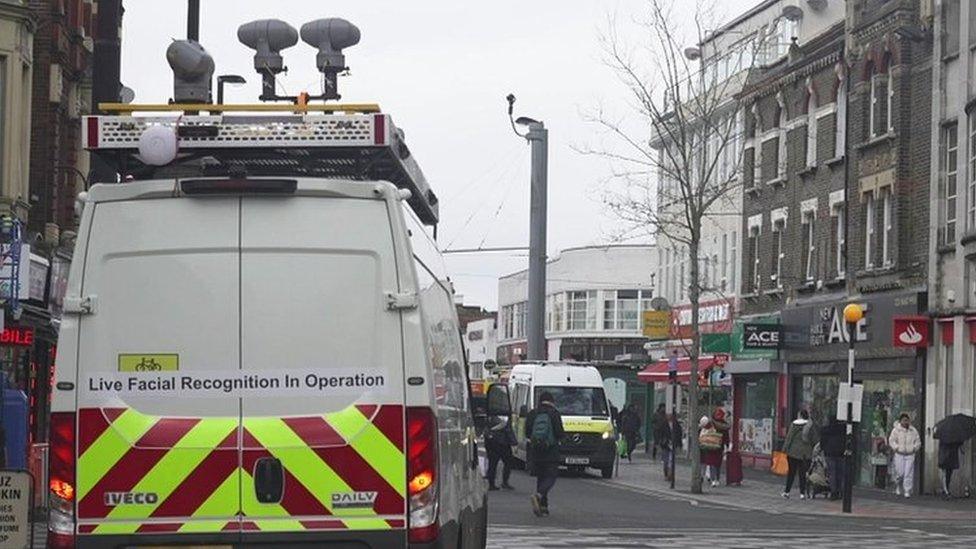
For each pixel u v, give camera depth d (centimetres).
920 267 4569
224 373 1115
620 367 7794
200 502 1110
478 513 1608
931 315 4388
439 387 1185
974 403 4184
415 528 1112
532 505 3153
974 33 4281
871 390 4803
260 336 1116
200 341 1116
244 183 1116
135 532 1110
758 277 6219
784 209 5884
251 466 1110
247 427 1112
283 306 1117
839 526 3008
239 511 1110
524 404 5125
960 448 4178
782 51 6328
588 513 3192
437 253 1348
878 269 4812
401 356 1118
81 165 4178
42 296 3453
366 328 1118
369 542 1112
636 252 10912
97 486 1112
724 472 5641
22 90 3425
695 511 3412
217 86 3061
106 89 1853
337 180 1120
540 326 5503
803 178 5678
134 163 1241
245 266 1118
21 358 3591
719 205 6675
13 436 2400
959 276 4269
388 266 1120
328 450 1112
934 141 4466
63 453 1112
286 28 1387
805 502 3956
